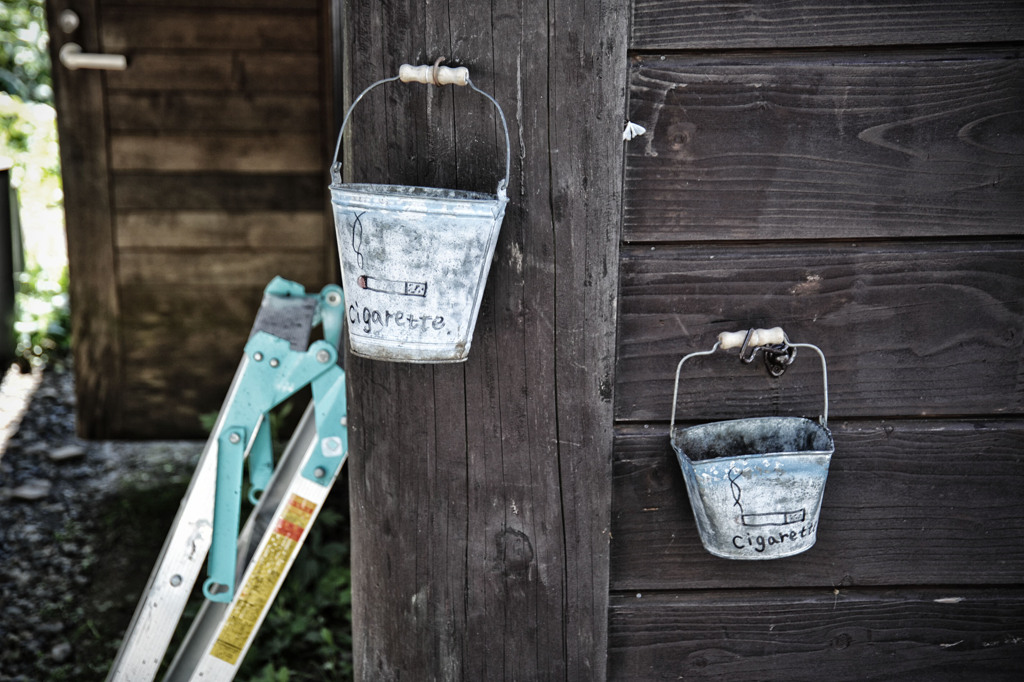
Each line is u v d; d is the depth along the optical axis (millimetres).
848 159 1409
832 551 1588
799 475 1325
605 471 1497
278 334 1689
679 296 1452
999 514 1574
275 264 3447
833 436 1530
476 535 1521
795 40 1361
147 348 3494
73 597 2693
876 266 1453
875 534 1581
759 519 1345
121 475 3404
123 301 3436
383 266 1203
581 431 1479
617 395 1492
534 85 1336
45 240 5234
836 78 1376
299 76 3248
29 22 7082
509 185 1373
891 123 1397
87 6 3125
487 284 1411
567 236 1396
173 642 2443
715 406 1504
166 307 3457
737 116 1385
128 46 3172
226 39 3193
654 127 1382
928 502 1567
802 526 1364
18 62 7078
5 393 4016
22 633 2527
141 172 3307
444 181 1372
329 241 3424
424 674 1590
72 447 3568
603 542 1529
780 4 1346
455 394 1459
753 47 1361
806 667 1635
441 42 1321
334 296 1912
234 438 1689
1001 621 1625
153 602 1752
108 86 3209
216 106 3262
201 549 1729
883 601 1606
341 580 2621
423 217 1165
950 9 1359
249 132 3299
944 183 1426
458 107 1344
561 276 1411
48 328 4473
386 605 1565
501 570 1538
